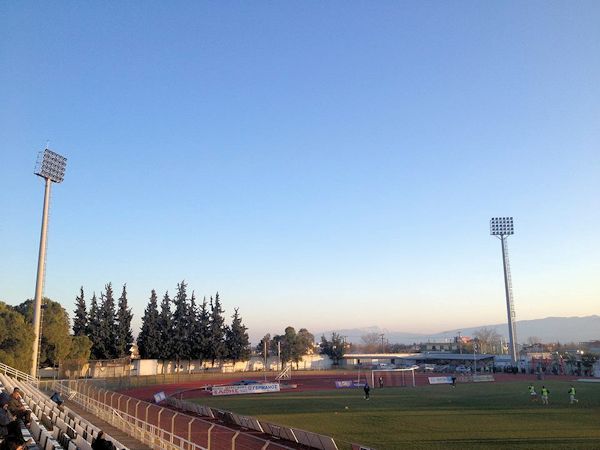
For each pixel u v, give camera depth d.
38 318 69.56
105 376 85.19
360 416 41.75
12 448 16.50
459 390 67.81
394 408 47.25
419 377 97.38
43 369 92.31
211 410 38.94
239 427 34.22
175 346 118.81
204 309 125.81
